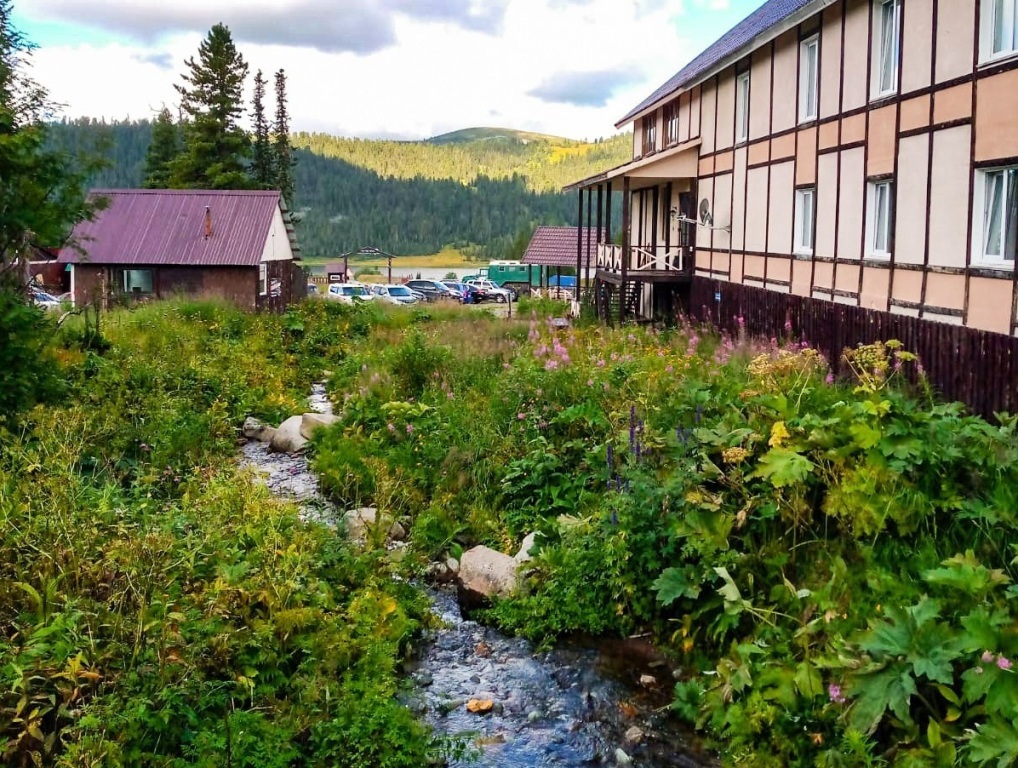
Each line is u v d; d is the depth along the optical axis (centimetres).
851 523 661
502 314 3109
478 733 587
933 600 529
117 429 1064
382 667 616
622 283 2444
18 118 1059
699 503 691
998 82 1145
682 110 2612
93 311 2394
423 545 881
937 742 467
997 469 660
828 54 1650
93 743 465
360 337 2334
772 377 935
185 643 557
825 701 526
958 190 1237
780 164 1877
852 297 1564
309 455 1206
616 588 721
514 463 978
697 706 601
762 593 644
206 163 5522
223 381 1455
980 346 1148
